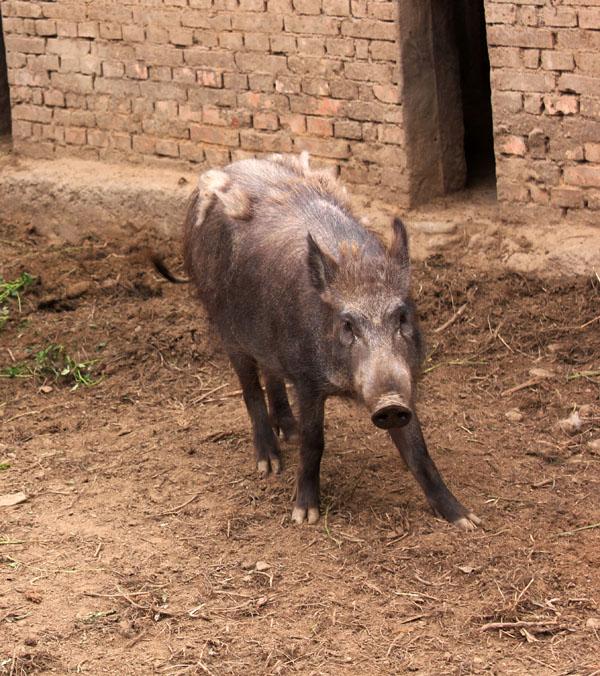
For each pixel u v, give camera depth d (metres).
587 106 5.80
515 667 4.23
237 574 4.66
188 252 5.38
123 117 7.01
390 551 4.70
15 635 4.44
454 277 6.08
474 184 6.48
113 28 6.90
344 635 4.38
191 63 6.71
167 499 5.06
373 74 6.20
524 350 5.73
